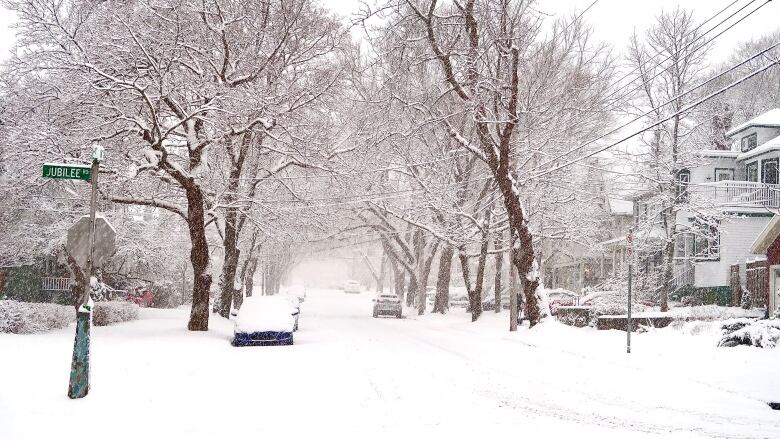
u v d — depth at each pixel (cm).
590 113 3000
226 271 2870
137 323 2456
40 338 1767
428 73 3128
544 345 1997
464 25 2272
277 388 1121
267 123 2198
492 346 2045
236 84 2138
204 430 807
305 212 2897
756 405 1040
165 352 1566
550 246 4791
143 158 2162
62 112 1975
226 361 1473
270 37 2217
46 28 1877
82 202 2388
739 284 3428
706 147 4669
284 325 1941
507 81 2392
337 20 2325
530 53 2964
